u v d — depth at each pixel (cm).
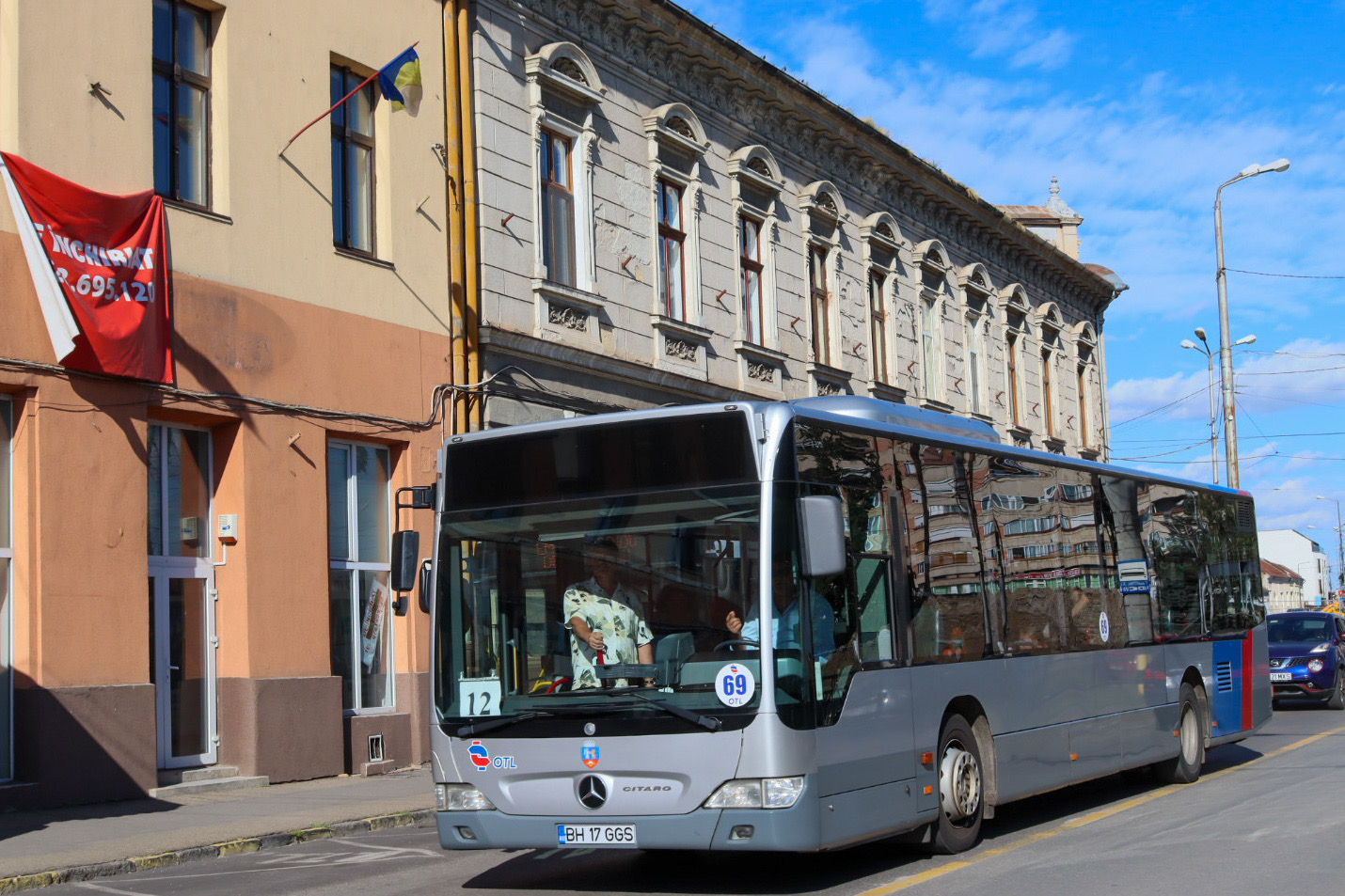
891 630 952
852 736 880
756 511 846
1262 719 1714
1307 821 1111
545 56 2031
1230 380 3625
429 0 1867
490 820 877
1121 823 1162
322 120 1673
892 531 973
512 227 1953
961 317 3441
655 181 2289
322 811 1299
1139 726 1346
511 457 922
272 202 1589
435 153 1848
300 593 1575
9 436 1311
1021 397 3772
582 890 915
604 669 860
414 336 1777
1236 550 1717
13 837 1138
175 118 1503
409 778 1606
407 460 1752
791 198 2703
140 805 1327
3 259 1281
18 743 1280
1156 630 1423
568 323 2048
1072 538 1276
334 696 1598
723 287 2458
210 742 1501
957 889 862
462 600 916
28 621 1285
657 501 873
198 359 1471
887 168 3044
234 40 1562
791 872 962
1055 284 4112
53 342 1301
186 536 1500
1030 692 1139
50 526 1298
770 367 2573
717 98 2488
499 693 888
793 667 834
